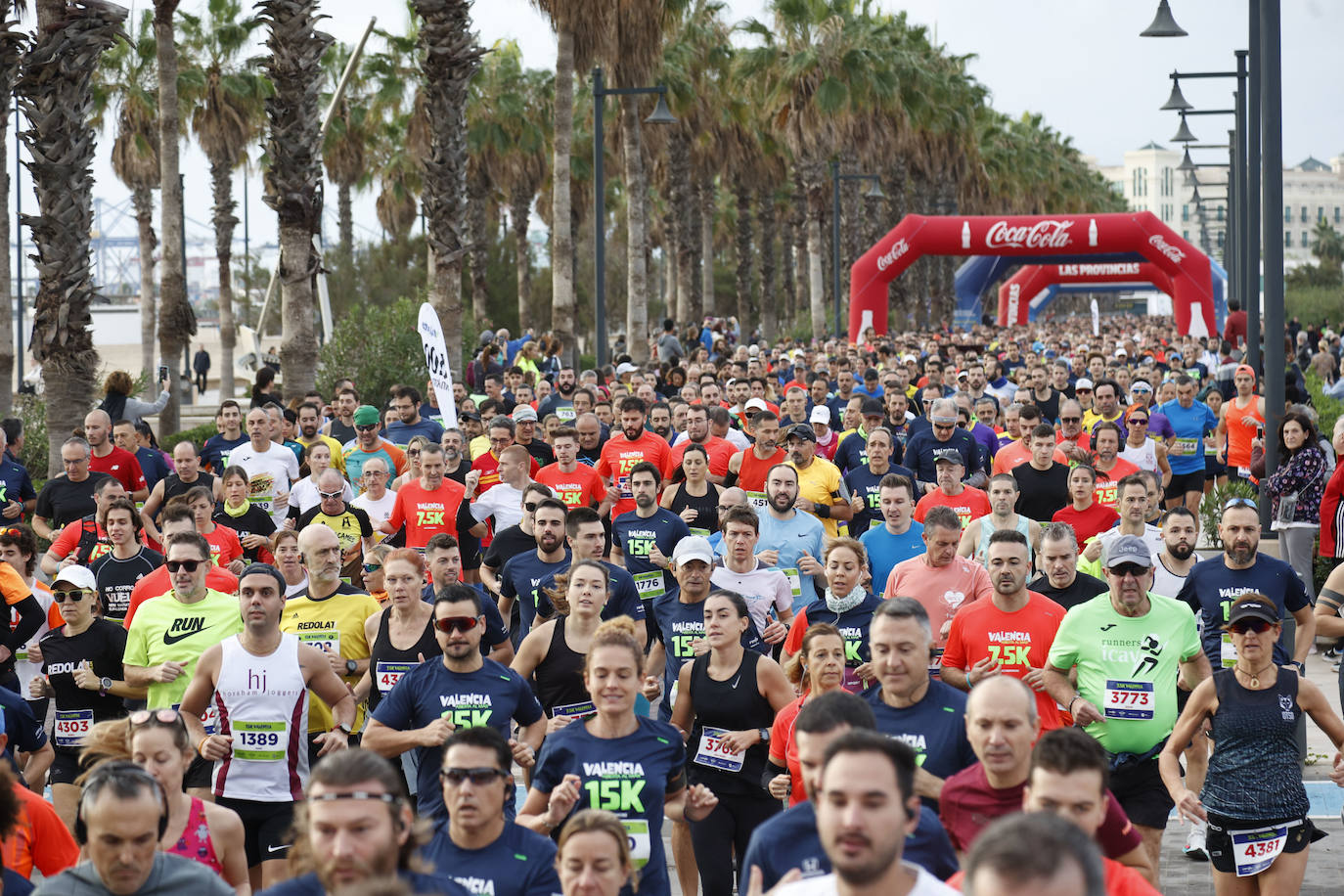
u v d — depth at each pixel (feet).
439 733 56.24
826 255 586.45
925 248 308.19
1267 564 69.31
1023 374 185.57
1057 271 541.34
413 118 415.23
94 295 152.05
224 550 92.32
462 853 43.70
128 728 46.91
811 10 398.83
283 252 177.88
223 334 388.37
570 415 154.81
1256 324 164.76
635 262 276.41
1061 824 24.35
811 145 404.77
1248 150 174.60
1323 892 63.00
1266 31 100.32
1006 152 649.20
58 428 150.51
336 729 60.39
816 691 55.11
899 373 176.86
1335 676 98.94
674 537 89.92
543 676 66.54
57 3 145.38
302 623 70.69
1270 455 103.45
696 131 408.05
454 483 98.84
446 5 197.88
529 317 482.69
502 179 454.40
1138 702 59.06
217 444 116.78
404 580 65.98
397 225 526.57
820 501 102.78
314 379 179.83
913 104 459.73
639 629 73.31
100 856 39.37
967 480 111.55
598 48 250.16
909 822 32.07
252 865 60.23
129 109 374.22
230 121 379.14
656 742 52.65
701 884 60.59
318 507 95.86
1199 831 68.08
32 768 63.93
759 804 60.08
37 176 147.84
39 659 70.85
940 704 51.42
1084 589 67.36
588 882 40.73
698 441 111.86
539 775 52.65
